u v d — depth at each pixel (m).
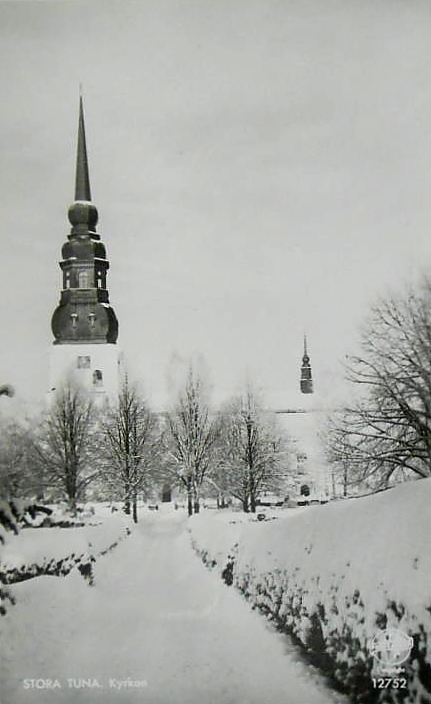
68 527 14.36
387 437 14.43
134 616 9.10
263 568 9.08
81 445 19.61
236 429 20.20
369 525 6.67
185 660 7.47
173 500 20.14
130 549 15.27
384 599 5.65
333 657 6.37
